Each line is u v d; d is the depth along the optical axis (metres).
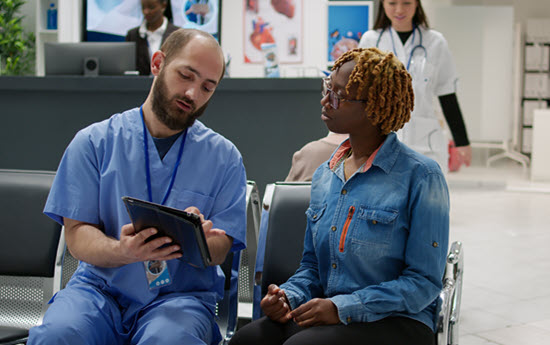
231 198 1.57
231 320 1.61
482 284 3.50
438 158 3.02
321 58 6.11
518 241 4.61
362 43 3.14
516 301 3.19
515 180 8.23
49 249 1.66
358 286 1.32
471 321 2.88
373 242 1.29
